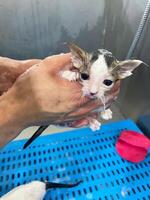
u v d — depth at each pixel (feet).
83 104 0.45
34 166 0.87
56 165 0.88
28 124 0.46
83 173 0.85
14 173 0.84
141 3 0.89
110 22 1.11
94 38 1.17
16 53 1.10
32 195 0.68
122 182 0.82
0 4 0.96
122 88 1.13
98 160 0.90
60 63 0.43
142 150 0.91
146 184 0.82
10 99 0.43
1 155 0.90
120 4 1.02
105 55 0.47
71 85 0.42
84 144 0.96
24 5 0.98
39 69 0.42
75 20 1.08
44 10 1.02
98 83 0.44
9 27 1.02
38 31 1.06
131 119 1.11
